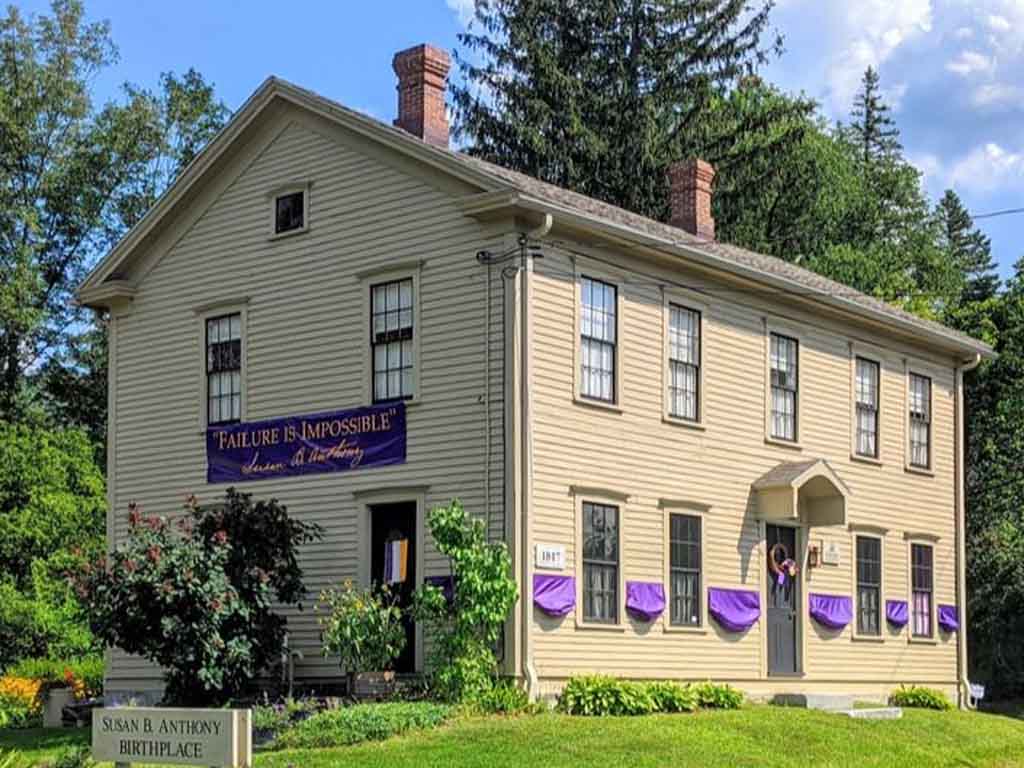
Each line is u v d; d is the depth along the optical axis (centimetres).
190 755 1217
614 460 2227
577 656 2122
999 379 3759
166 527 2141
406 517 2197
